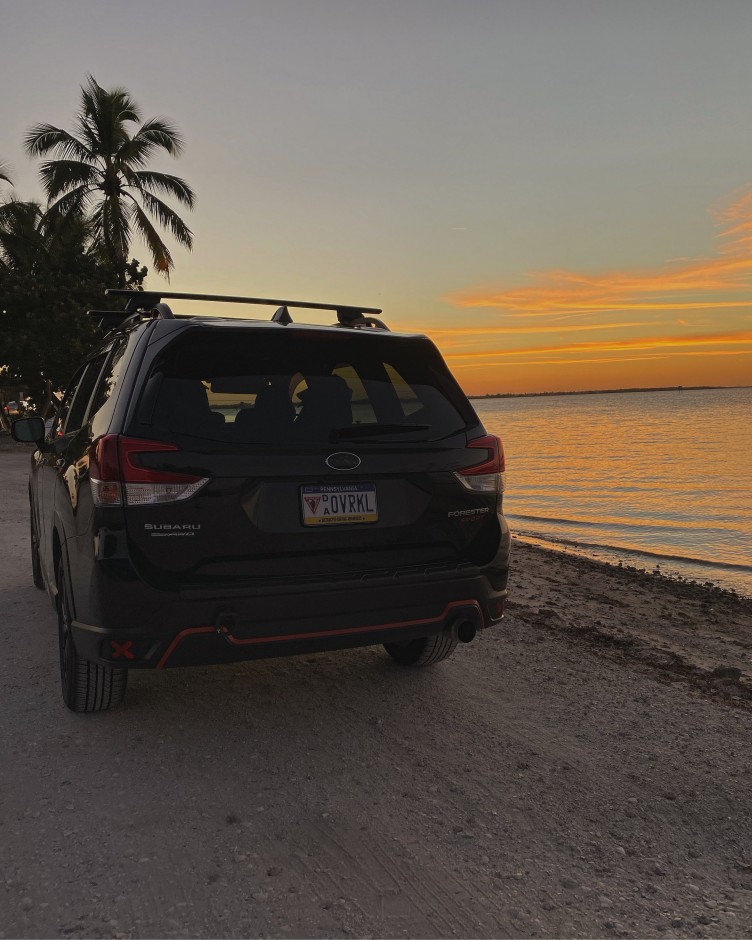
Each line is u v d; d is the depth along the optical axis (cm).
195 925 214
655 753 336
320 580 293
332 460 295
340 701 382
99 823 266
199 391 288
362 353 328
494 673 438
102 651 281
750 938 215
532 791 297
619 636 561
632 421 12100
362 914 221
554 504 2425
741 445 5794
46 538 435
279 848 253
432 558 319
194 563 279
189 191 3141
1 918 215
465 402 341
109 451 275
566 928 217
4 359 3006
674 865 251
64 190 2992
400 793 292
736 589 1007
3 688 394
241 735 340
